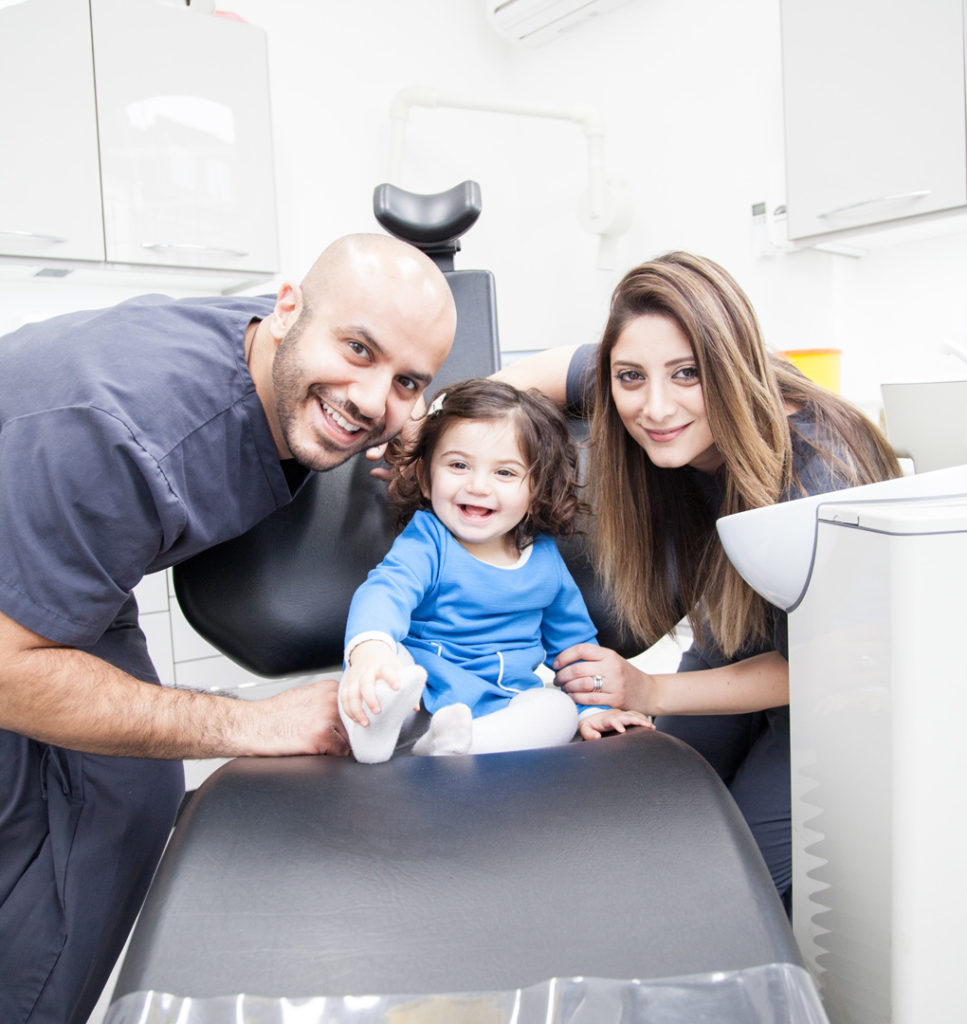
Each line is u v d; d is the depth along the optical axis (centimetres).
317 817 51
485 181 283
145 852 87
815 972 54
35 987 78
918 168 161
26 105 172
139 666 91
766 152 214
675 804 51
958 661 43
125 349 72
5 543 63
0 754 76
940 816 44
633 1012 37
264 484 78
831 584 49
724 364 73
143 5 185
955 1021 45
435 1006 37
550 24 254
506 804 52
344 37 249
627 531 88
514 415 86
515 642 87
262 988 38
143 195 188
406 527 88
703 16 224
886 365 204
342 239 73
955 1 152
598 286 266
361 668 65
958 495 52
